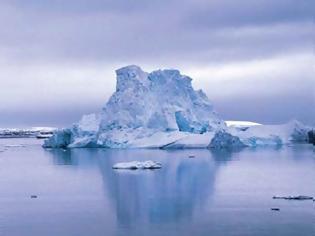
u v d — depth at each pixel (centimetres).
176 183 8862
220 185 8525
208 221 5872
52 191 8125
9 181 9469
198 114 18125
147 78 17888
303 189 7950
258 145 17988
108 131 17125
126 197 7488
